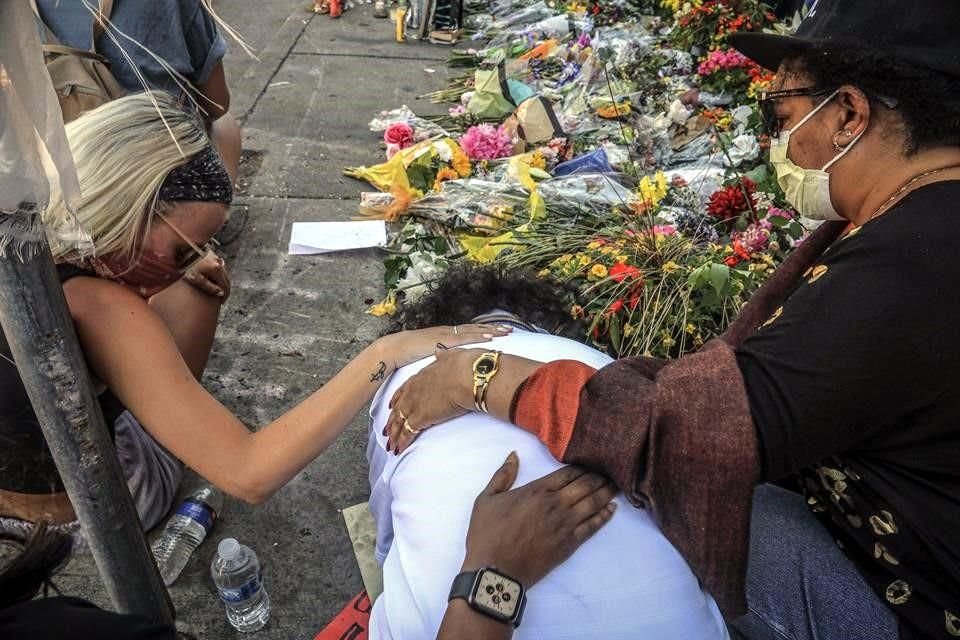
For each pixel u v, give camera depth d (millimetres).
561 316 1540
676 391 1056
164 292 2004
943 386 1021
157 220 1332
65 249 1296
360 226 3221
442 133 3904
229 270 2980
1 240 997
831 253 1107
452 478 1146
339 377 1413
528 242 2625
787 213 2553
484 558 1022
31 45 901
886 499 1169
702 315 2209
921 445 1096
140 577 1490
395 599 1120
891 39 1048
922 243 997
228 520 2045
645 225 2615
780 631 1415
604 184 3119
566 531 1057
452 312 1505
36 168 943
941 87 1026
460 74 4973
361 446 2275
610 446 1077
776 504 1461
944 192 1031
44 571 923
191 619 1820
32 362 1140
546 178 3227
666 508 1088
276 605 1862
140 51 2234
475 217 2971
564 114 3834
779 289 1406
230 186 1412
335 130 4125
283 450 1390
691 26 4199
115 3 2168
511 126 3607
